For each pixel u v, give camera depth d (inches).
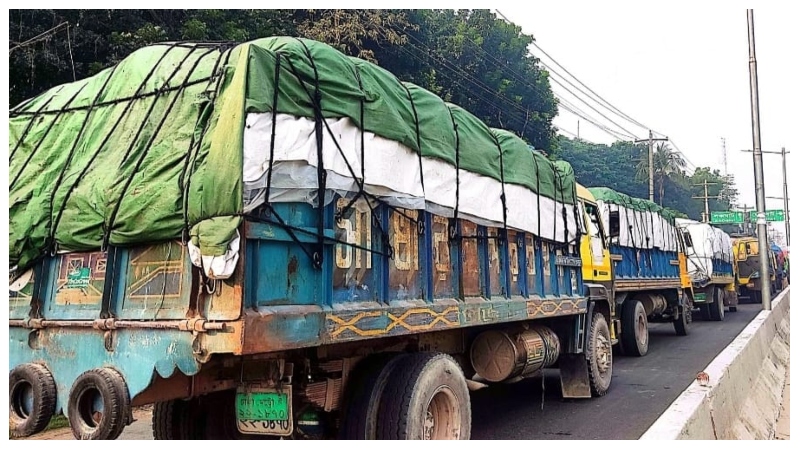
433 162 185.0
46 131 171.0
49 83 360.2
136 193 141.0
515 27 791.7
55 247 152.6
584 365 301.6
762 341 415.2
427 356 183.0
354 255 159.9
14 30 335.9
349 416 171.2
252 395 148.8
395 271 174.1
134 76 163.6
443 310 187.8
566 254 285.3
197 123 141.8
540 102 812.0
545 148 828.6
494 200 216.7
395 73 581.6
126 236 139.9
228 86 142.1
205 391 146.0
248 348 124.2
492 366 243.6
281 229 137.6
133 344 136.6
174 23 399.2
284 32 448.1
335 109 149.7
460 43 681.0
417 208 175.6
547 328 279.9
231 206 126.2
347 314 151.2
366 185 158.1
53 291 153.0
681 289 597.3
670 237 584.4
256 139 131.3
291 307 138.5
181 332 130.3
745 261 1098.1
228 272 124.3
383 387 173.3
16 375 146.5
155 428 194.9
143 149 147.3
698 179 2283.5
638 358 444.5
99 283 146.0
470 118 213.6
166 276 137.1
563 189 284.5
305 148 140.5
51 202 155.1
